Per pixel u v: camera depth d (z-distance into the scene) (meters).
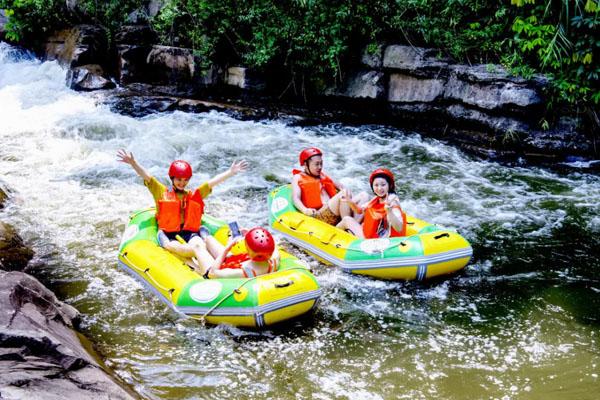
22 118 11.31
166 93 13.21
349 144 10.62
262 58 12.12
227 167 9.34
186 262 5.82
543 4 10.23
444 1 11.35
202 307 5.04
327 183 7.02
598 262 6.56
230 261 5.39
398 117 11.66
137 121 11.15
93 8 14.93
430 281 6.01
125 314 5.19
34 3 15.02
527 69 9.99
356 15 11.54
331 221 6.77
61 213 7.30
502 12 10.44
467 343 4.97
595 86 9.80
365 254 5.97
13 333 3.54
